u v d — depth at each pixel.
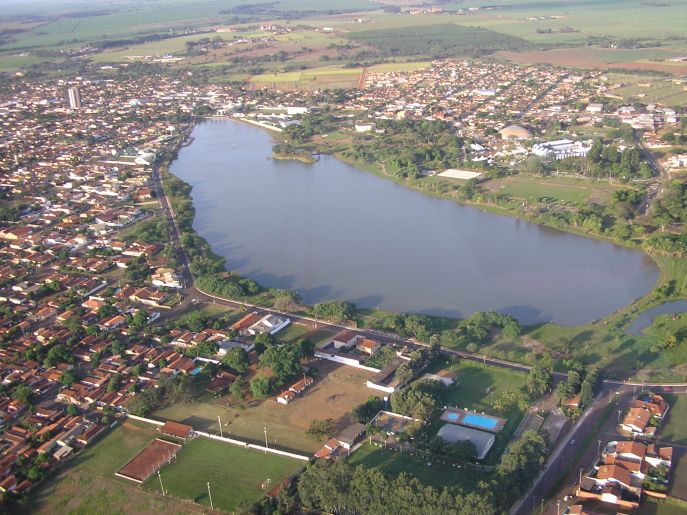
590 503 192.38
